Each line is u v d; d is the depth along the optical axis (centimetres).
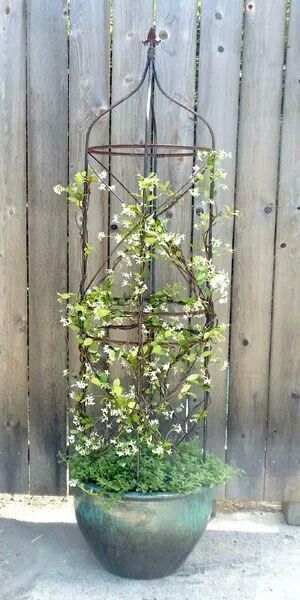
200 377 216
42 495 234
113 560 190
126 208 182
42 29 210
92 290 198
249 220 219
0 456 232
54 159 215
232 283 222
